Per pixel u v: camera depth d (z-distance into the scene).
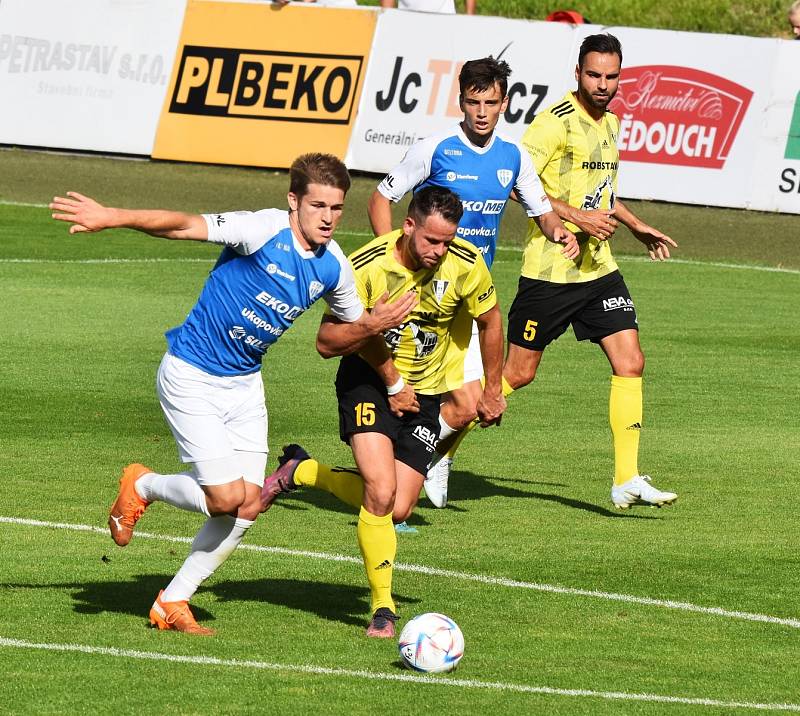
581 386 34.53
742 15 85.50
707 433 30.20
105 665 16.19
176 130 66.94
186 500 17.36
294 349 38.25
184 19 67.31
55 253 52.09
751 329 41.97
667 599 19.59
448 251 18.55
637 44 59.28
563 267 25.27
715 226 57.09
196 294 45.12
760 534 23.12
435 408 19.31
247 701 15.16
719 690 15.98
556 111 25.34
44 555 20.80
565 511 24.53
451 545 22.28
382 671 16.28
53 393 31.97
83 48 68.94
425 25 62.62
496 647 17.38
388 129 62.94
